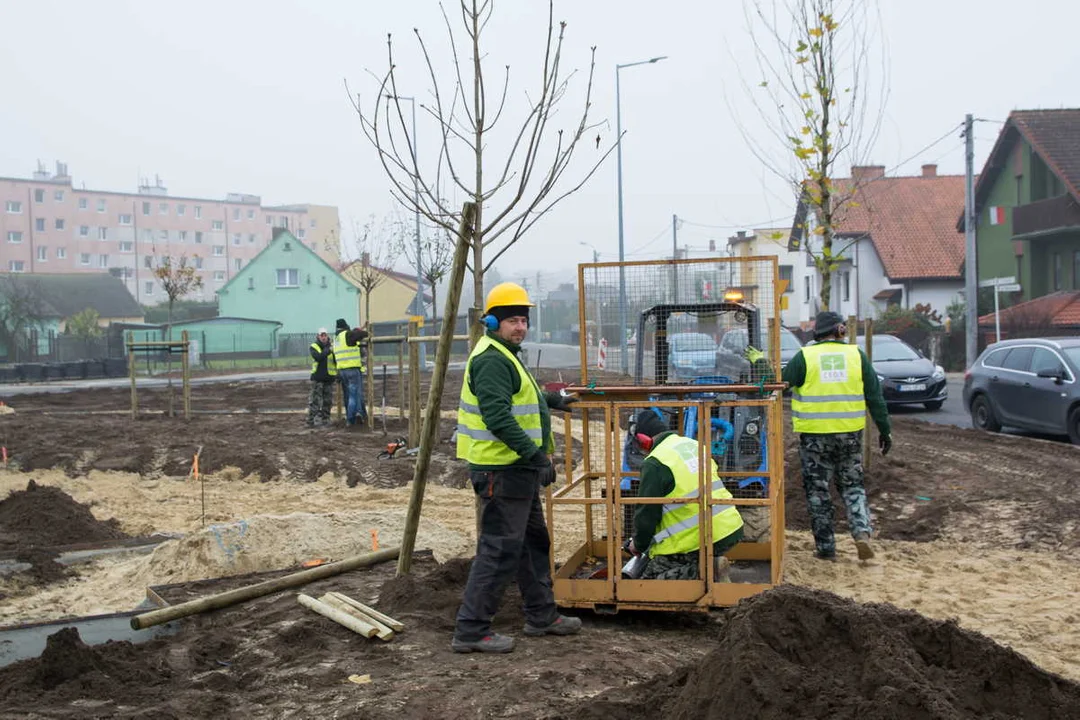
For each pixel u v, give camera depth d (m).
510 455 5.46
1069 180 33.00
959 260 43.03
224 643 5.45
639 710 4.08
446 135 6.51
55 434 17.14
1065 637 6.34
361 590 6.63
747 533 7.90
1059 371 14.87
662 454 6.34
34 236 83.81
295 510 11.23
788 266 55.44
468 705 4.47
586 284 7.31
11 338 53.31
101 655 4.96
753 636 3.90
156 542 9.35
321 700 4.59
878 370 20.41
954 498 10.63
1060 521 9.42
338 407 18.83
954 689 3.80
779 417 6.74
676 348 7.36
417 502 6.54
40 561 8.30
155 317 71.88
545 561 5.94
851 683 3.76
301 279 61.31
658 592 6.31
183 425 18.98
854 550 8.94
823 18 12.26
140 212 90.56
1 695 4.63
